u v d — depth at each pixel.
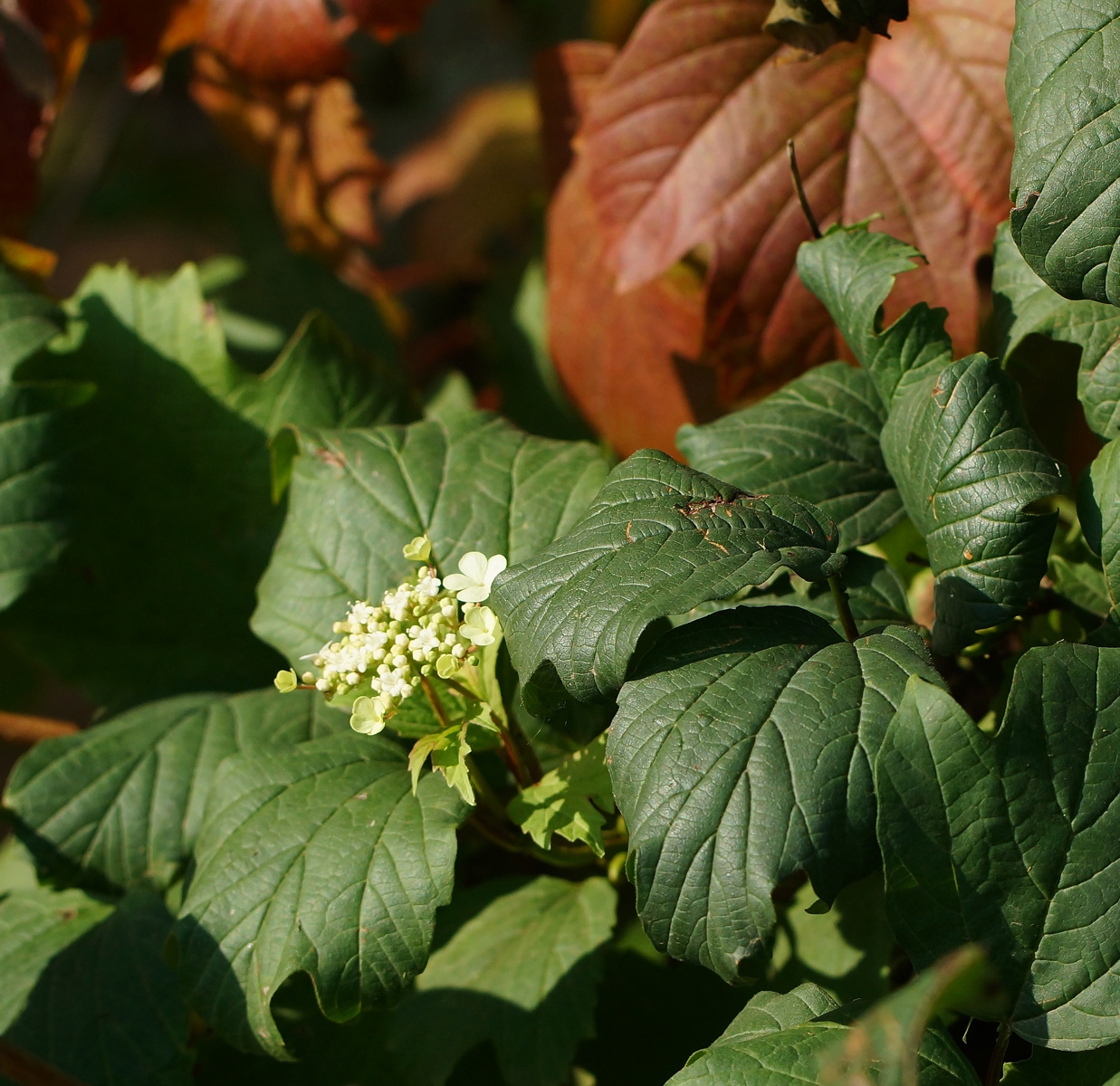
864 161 1.26
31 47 2.02
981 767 1.10
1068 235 1.12
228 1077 1.24
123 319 1.33
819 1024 1.11
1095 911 1.11
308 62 1.54
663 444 1.49
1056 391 1.25
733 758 1.11
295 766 1.18
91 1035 1.21
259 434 1.33
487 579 1.15
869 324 1.16
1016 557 1.12
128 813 1.24
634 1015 1.22
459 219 2.18
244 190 2.13
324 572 1.22
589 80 1.46
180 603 1.33
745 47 1.27
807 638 1.13
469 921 1.23
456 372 1.95
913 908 1.11
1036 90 1.12
